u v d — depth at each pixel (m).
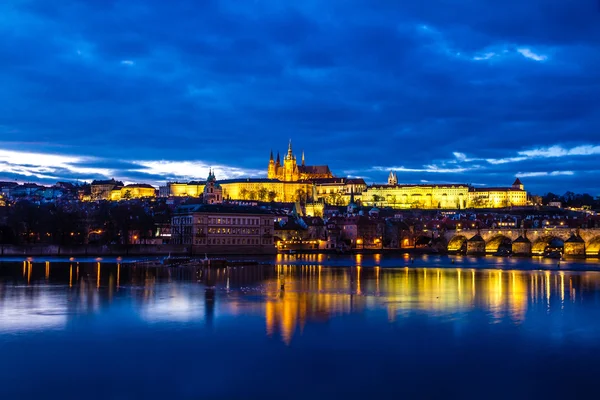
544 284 182.25
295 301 137.75
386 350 91.38
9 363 84.44
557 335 100.88
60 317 114.44
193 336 99.06
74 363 84.50
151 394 73.75
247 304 132.12
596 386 76.62
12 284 170.88
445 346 93.75
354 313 120.44
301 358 87.19
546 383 77.62
